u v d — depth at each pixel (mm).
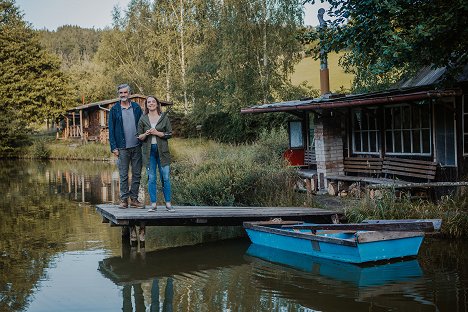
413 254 9141
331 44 11125
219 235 12203
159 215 10680
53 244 11266
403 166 13938
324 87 18062
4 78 53969
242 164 15484
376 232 8805
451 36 9852
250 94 34375
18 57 55688
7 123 49188
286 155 18969
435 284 7617
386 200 11484
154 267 9266
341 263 9141
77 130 56688
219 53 35906
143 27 52250
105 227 13250
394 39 9711
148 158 10859
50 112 55812
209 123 39812
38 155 47812
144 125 10766
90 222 13984
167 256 10094
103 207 12109
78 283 8297
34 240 11695
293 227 10602
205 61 39375
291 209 12172
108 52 55625
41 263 9617
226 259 9820
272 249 10641
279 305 6984
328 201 13969
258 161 18984
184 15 45844
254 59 34750
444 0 9688
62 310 7016
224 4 35125
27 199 19047
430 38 9523
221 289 7836
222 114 38375
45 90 55312
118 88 11008
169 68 46688
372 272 8422
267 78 34375
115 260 9820
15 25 57531
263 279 8328
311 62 64438
